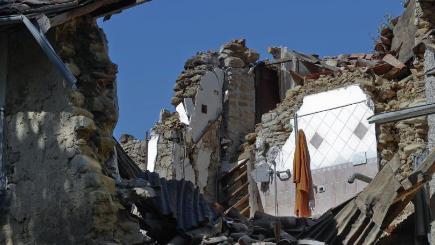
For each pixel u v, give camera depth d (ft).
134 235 37.78
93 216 36.11
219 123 91.35
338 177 77.92
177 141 86.94
